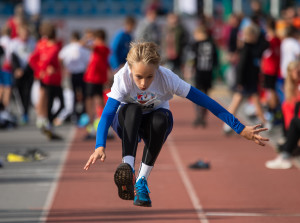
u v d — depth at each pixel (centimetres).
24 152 1509
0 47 2077
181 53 3002
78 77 2106
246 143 1775
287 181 1301
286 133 1430
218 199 1150
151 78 675
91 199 1141
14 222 985
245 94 1886
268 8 3775
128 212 1055
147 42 683
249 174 1369
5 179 1302
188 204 1113
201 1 3734
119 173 665
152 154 720
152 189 1226
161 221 1001
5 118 2042
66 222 989
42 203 1109
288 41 2038
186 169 1420
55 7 4081
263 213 1058
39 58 1898
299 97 1382
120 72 701
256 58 1886
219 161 1513
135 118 692
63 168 1412
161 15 3581
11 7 3841
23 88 2139
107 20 3441
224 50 3328
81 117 2098
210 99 715
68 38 3409
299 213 1060
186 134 1936
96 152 661
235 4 3747
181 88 708
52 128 1798
